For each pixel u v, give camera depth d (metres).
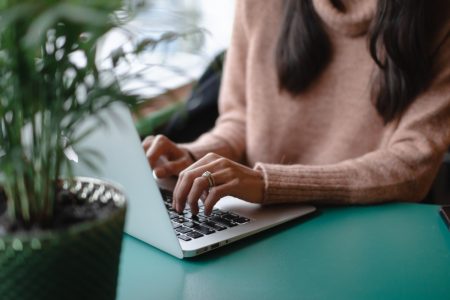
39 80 0.44
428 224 0.93
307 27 1.33
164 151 1.14
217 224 0.89
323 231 0.90
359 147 1.36
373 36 1.22
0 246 0.46
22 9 0.39
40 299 0.48
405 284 0.72
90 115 0.47
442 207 0.96
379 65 1.25
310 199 1.03
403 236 0.88
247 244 0.85
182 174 0.95
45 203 0.50
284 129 1.46
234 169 0.98
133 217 0.81
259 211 0.97
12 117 0.46
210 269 0.76
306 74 1.36
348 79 1.36
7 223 0.50
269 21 1.46
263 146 1.48
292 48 1.35
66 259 0.47
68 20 0.42
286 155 1.47
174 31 0.47
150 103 0.49
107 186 0.57
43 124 0.47
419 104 1.22
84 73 0.46
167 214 0.75
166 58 0.50
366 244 0.85
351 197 1.05
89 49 0.45
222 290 0.70
